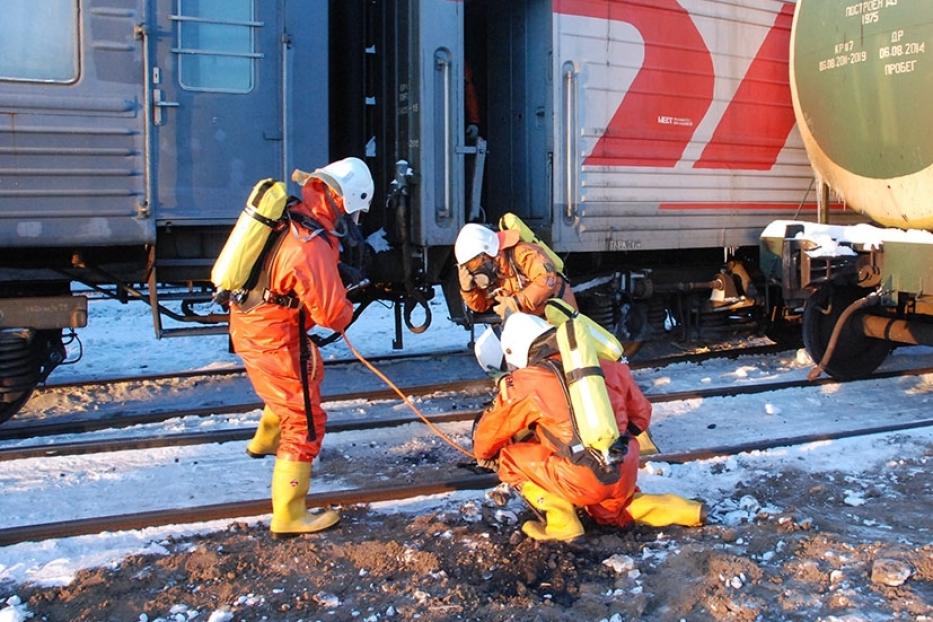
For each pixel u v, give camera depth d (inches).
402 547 155.9
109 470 207.3
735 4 325.7
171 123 229.1
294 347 163.5
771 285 352.8
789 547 155.8
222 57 235.3
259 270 160.2
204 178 234.1
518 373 160.1
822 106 288.0
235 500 186.9
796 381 291.6
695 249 362.9
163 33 227.0
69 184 216.5
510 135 314.3
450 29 273.0
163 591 140.9
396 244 285.3
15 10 210.2
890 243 269.6
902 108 258.4
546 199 294.8
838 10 277.7
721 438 233.9
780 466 204.7
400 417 253.1
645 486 187.8
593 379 150.4
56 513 180.2
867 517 174.4
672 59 311.1
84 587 142.2
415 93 271.3
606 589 142.1
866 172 279.3
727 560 146.6
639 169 306.2
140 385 312.5
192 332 240.5
